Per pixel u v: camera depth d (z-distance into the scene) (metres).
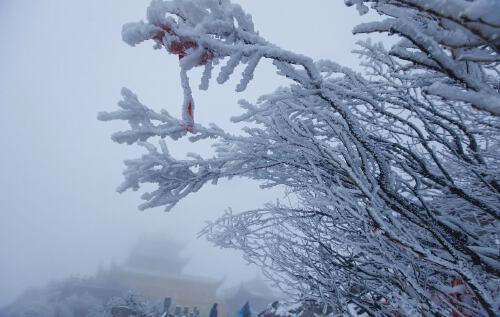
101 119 1.89
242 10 1.26
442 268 1.99
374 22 1.30
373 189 1.88
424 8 1.02
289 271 2.52
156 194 2.41
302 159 2.31
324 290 2.47
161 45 1.36
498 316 1.48
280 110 1.99
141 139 1.96
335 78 2.04
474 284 1.54
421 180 2.28
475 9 0.88
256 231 2.61
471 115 2.20
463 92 1.13
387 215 1.79
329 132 2.38
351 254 2.36
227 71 1.36
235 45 1.29
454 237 1.90
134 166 2.27
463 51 1.15
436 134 1.95
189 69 1.36
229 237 2.68
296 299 2.66
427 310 1.76
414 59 1.35
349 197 1.86
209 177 2.49
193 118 1.89
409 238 1.80
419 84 1.89
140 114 1.92
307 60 1.38
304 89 1.61
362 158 1.86
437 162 1.89
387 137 2.36
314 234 2.45
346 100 2.10
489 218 2.38
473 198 1.88
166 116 1.94
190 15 1.29
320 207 2.21
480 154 1.96
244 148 2.39
